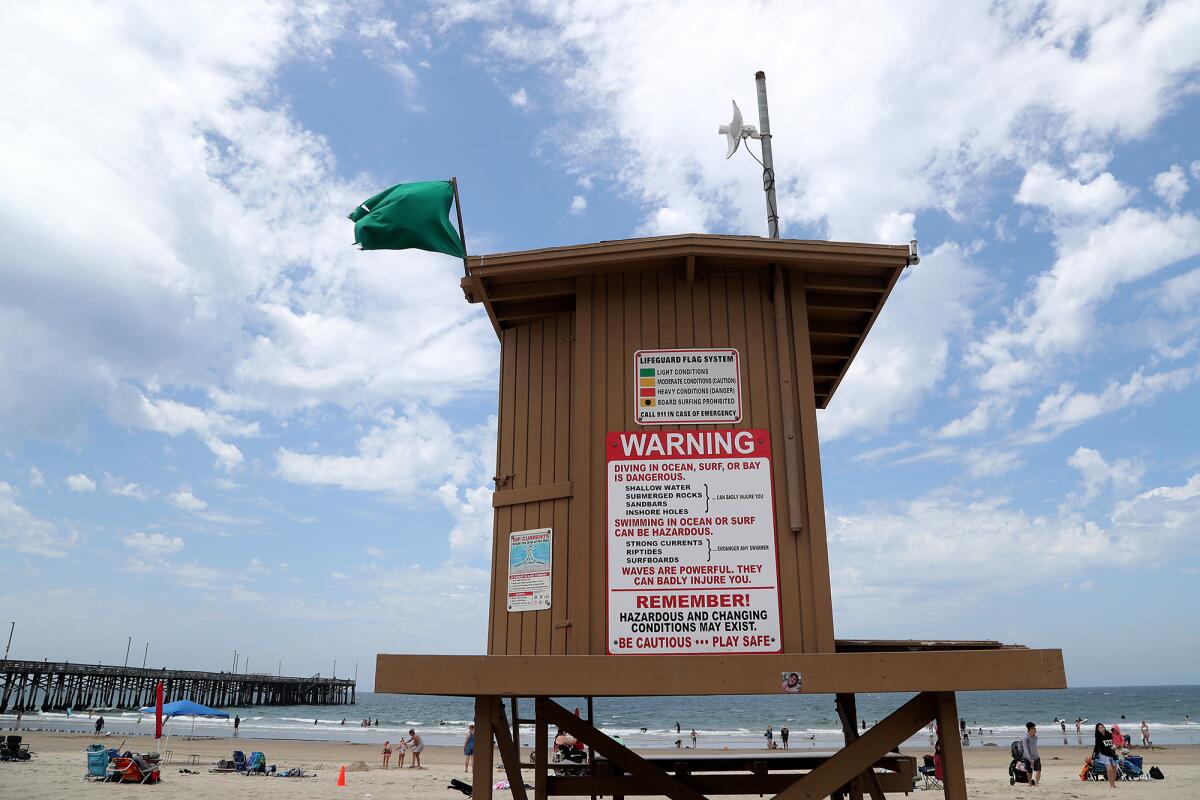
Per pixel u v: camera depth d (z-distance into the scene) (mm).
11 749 28312
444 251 6297
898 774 7582
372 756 41688
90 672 80312
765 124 7574
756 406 6141
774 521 5852
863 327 7289
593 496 5988
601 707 113875
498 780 22328
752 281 6457
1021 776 23969
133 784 22297
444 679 5070
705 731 70000
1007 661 5043
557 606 5863
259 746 46469
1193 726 75125
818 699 124750
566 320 6668
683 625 5656
